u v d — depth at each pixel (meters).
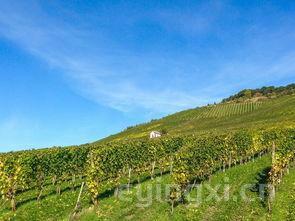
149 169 57.72
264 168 56.25
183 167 40.88
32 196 42.25
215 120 189.38
